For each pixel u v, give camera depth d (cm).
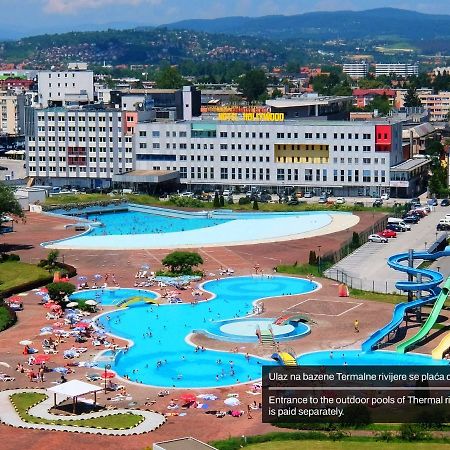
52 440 19275
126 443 19250
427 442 19100
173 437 19712
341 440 19262
